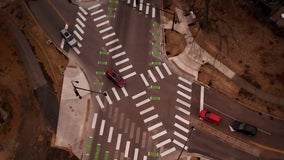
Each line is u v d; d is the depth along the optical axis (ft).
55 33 299.17
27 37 296.92
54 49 291.79
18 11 308.60
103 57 288.92
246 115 264.93
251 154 251.19
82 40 296.30
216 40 293.02
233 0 307.78
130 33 299.17
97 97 272.31
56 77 279.90
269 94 271.49
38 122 262.26
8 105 265.95
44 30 300.40
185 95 272.51
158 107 268.00
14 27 301.63
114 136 257.34
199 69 282.36
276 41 291.17
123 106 268.82
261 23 298.76
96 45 294.25
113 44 294.25
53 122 262.47
